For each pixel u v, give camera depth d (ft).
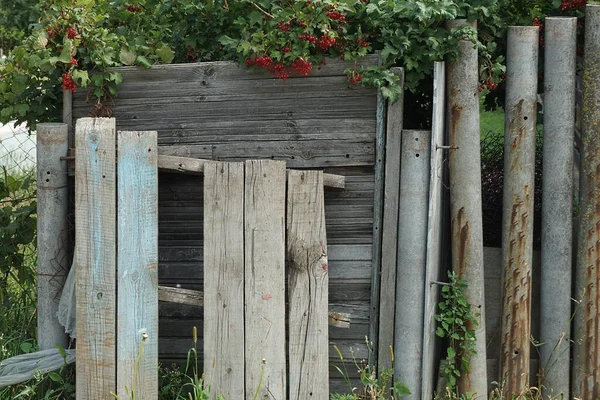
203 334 17.46
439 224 18.21
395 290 17.65
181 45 20.26
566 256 18.13
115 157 16.49
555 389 18.30
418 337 17.54
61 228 18.48
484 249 18.74
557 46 17.88
